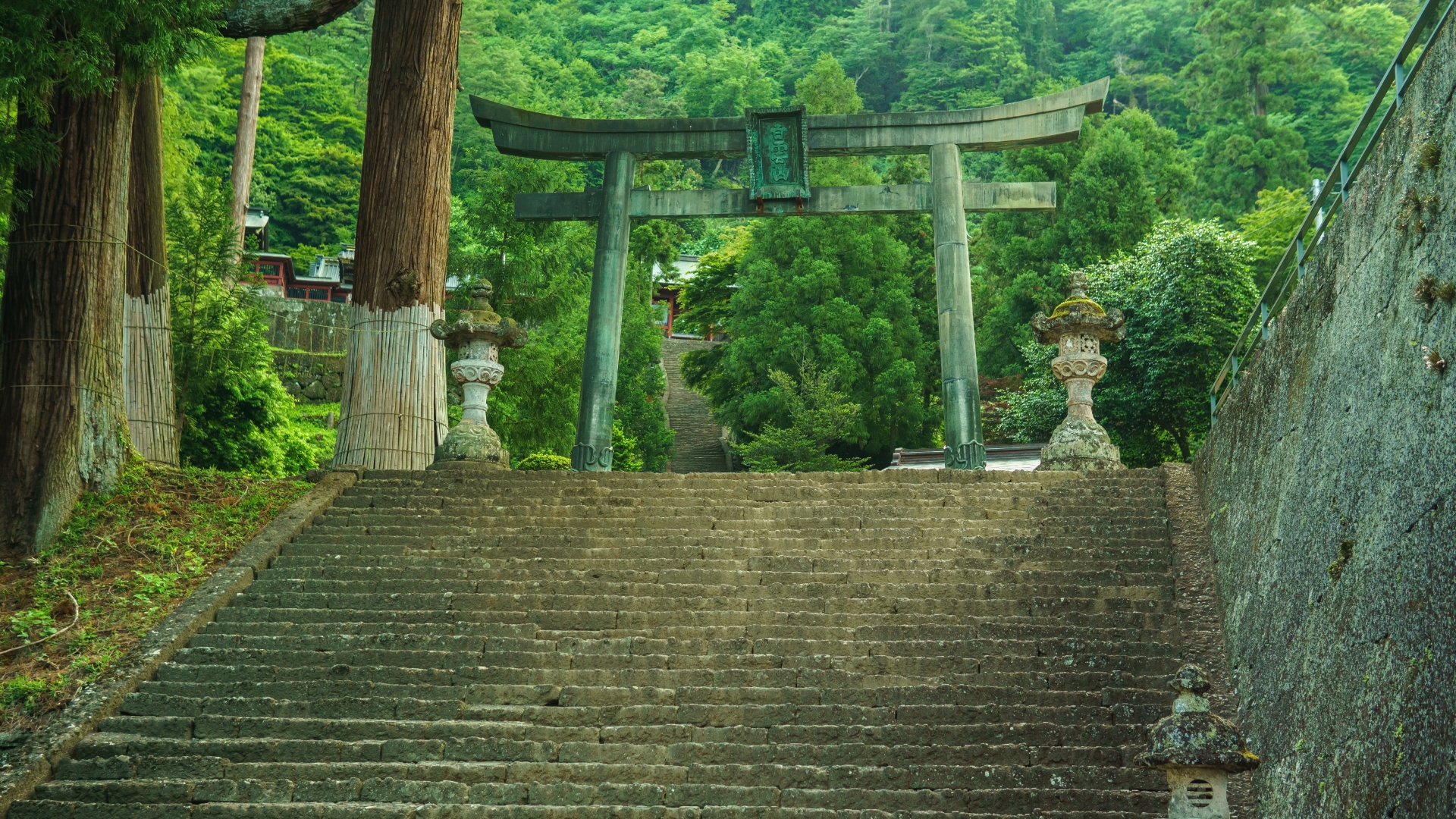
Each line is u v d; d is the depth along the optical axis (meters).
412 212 15.40
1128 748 7.65
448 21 16.03
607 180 17.91
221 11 14.31
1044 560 10.08
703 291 34.31
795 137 17.62
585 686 8.73
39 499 11.95
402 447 14.71
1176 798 5.89
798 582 9.98
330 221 45.69
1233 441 10.23
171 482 12.98
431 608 9.91
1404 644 6.13
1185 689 6.12
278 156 46.53
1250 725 7.98
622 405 31.28
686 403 39.28
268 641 9.45
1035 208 17.41
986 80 61.44
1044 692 8.30
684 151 18.02
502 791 7.61
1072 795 7.29
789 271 30.41
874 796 7.41
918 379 29.78
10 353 12.45
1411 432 6.56
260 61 28.31
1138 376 20.83
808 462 26.88
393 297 15.13
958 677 8.61
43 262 12.59
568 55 68.62
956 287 16.62
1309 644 7.38
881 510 11.21
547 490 12.16
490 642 9.31
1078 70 62.47
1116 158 29.98
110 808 7.54
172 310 17.48
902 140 17.53
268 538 11.16
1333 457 7.72
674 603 9.75
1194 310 19.94
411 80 15.66
